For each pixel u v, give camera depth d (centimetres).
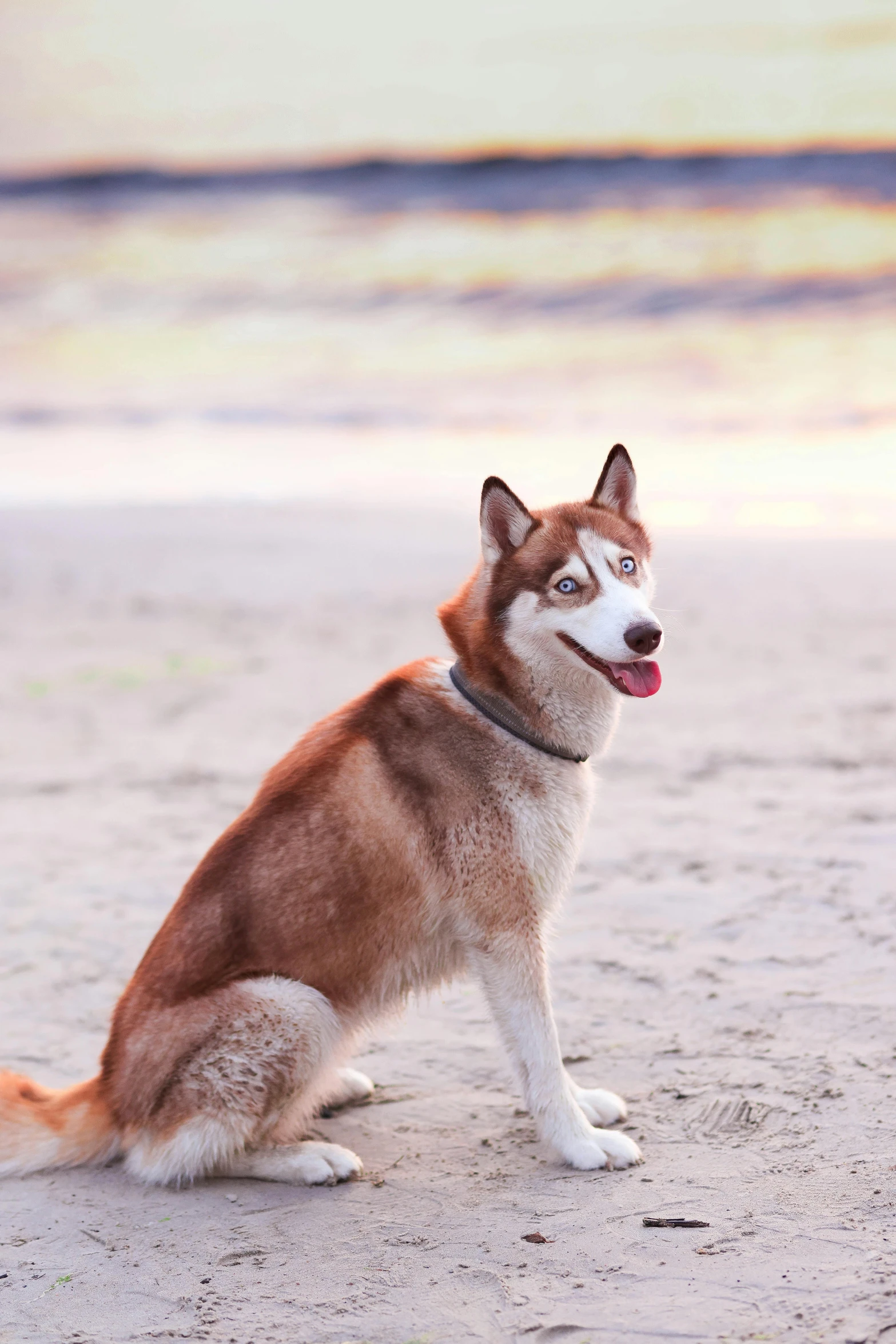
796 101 3338
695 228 2934
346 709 359
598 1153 324
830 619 959
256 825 340
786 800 603
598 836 576
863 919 462
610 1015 408
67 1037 418
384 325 2641
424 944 345
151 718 804
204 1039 323
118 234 3553
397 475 1653
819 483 1503
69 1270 287
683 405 1961
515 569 351
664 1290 257
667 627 975
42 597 1152
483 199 3394
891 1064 357
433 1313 257
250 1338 253
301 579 1172
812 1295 249
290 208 3612
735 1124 335
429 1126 359
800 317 2381
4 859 586
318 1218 308
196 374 2411
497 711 344
